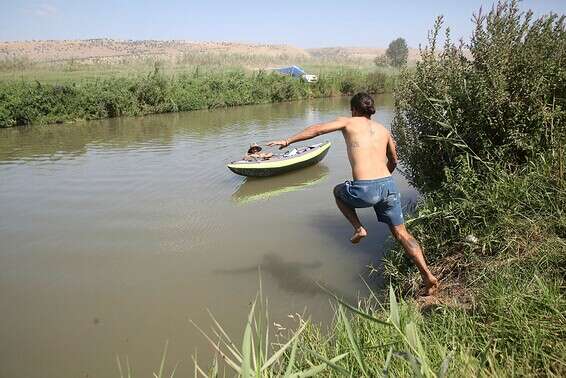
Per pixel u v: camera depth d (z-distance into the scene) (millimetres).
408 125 6195
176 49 111000
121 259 6438
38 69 41469
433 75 5852
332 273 5719
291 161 10906
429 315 4078
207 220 7898
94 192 9789
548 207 4363
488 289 3760
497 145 5285
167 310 5090
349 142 4734
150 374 4066
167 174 11203
